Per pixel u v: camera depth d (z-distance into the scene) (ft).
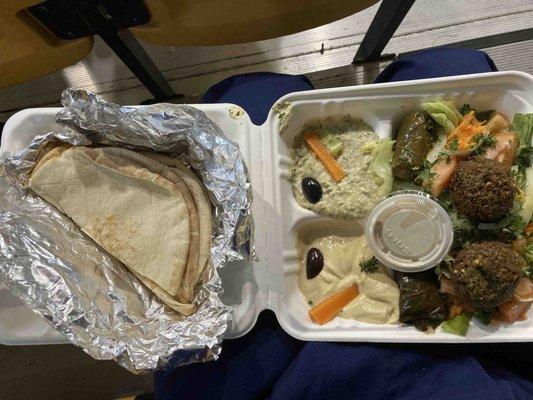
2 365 1.88
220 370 1.28
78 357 1.88
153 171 1.17
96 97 1.04
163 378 1.32
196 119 1.08
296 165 1.28
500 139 1.17
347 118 1.26
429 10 1.98
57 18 1.21
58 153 1.15
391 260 1.16
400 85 1.16
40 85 1.96
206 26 1.33
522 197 1.15
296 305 1.22
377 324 1.18
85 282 1.10
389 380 1.19
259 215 1.20
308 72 1.96
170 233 1.14
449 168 1.17
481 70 1.37
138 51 1.55
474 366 1.16
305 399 1.23
